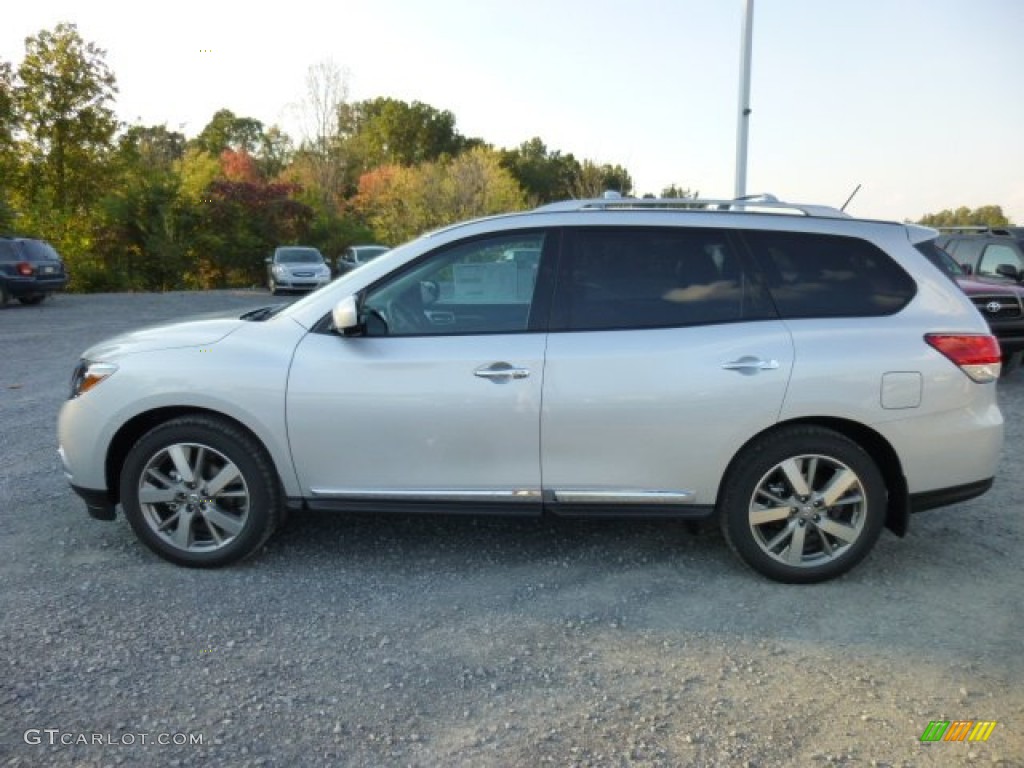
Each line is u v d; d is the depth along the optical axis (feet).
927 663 10.64
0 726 9.03
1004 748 8.88
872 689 10.02
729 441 12.41
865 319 12.69
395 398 12.59
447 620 11.69
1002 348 30.68
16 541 14.33
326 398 12.64
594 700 9.73
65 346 40.32
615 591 12.67
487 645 11.00
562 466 12.60
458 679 10.16
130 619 11.55
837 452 12.50
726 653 10.84
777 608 12.14
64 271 67.72
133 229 109.09
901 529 12.84
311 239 127.13
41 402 26.22
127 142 111.65
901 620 11.80
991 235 39.24
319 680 10.08
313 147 161.68
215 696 9.70
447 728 9.15
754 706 9.64
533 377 12.41
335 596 12.41
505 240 13.14
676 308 12.73
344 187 174.91
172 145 200.54
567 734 9.05
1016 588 12.89
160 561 13.55
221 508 13.28
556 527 15.34
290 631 11.30
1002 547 14.57
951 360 12.51
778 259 12.92
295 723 9.20
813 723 9.31
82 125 106.83
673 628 11.51
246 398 12.69
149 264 110.32
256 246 117.91
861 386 12.30
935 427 12.50
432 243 13.19
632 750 8.78
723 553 14.16
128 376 12.91
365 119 258.37
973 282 32.42
